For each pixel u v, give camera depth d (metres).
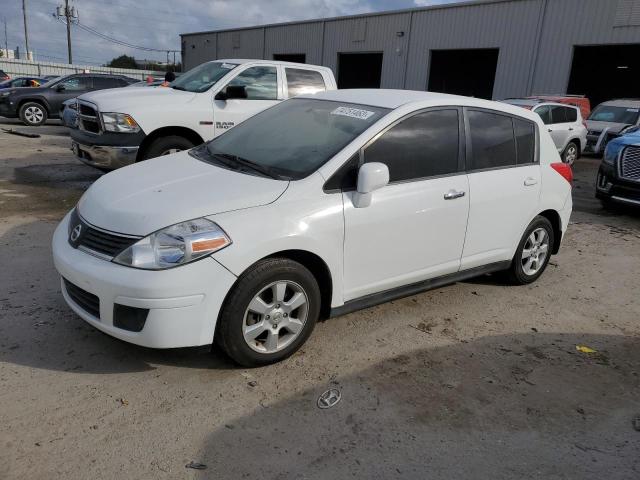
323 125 4.01
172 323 2.98
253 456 2.67
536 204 4.89
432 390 3.35
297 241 3.28
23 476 2.43
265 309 3.27
